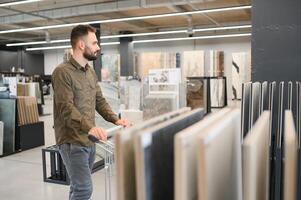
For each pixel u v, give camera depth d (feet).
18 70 49.14
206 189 1.45
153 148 1.65
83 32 5.69
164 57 42.83
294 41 7.64
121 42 45.91
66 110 5.41
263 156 2.01
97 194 11.51
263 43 7.87
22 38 48.73
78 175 5.83
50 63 59.88
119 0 27.81
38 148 19.03
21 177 13.82
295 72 7.66
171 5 26.78
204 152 1.44
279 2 7.70
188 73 41.68
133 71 44.68
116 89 15.99
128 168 1.58
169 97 14.39
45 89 45.19
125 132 1.57
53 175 13.23
